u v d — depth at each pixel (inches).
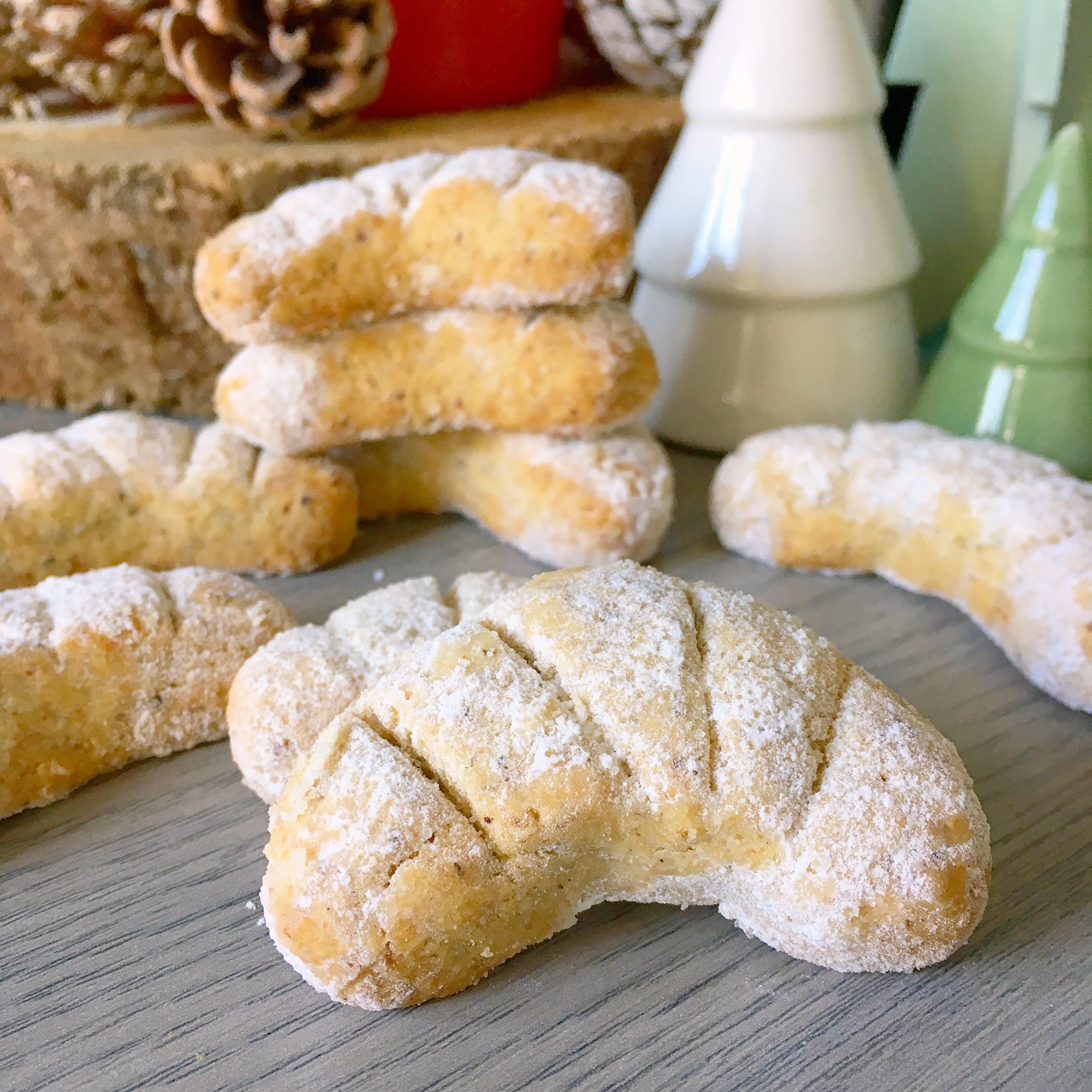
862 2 9.9
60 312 8.7
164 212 8.1
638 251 8.7
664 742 4.4
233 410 7.0
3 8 8.6
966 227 9.6
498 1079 4.2
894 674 6.3
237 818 5.4
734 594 5.2
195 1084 4.2
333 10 8.0
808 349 8.2
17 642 5.3
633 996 4.5
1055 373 7.5
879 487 6.9
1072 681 5.9
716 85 8.0
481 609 5.6
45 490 6.5
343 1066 4.3
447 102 9.3
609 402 6.8
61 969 4.6
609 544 6.9
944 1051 4.3
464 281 6.8
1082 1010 4.4
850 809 4.4
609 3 9.7
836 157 7.9
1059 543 6.1
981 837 4.5
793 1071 4.2
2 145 8.3
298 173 8.0
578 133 8.7
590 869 4.6
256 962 4.7
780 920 4.5
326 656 5.4
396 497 7.8
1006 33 8.9
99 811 5.4
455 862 4.2
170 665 5.6
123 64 8.6
